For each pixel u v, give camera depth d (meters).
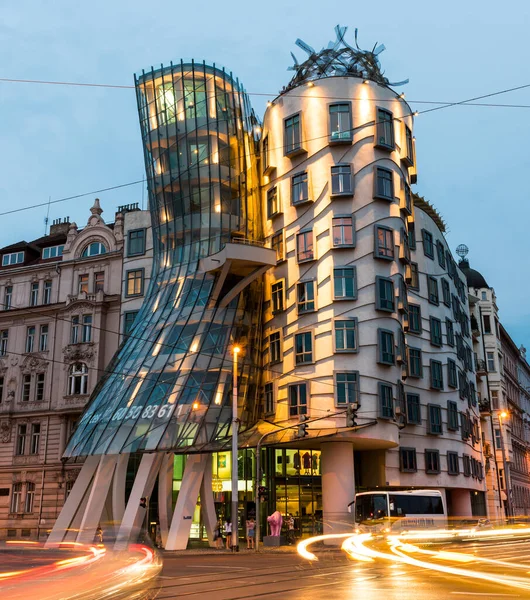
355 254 42.41
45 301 55.84
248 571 20.88
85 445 40.59
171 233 48.00
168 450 37.62
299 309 42.84
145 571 10.69
